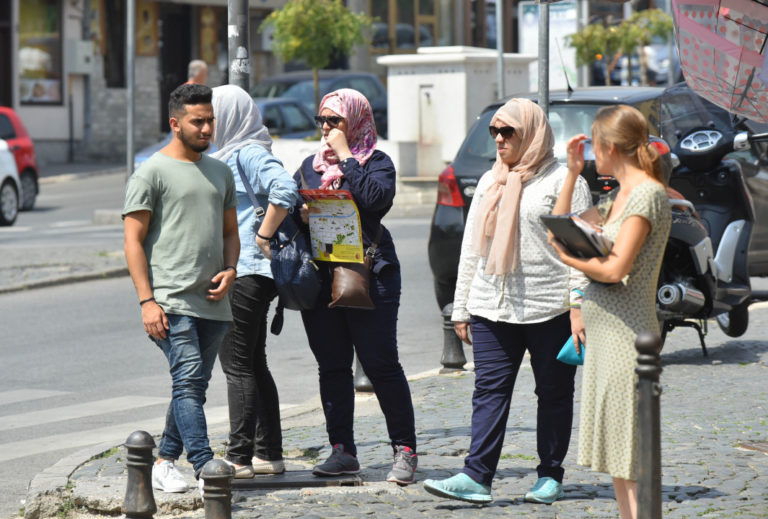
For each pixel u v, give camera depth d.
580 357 15.01
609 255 13.27
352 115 16.69
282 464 17.33
